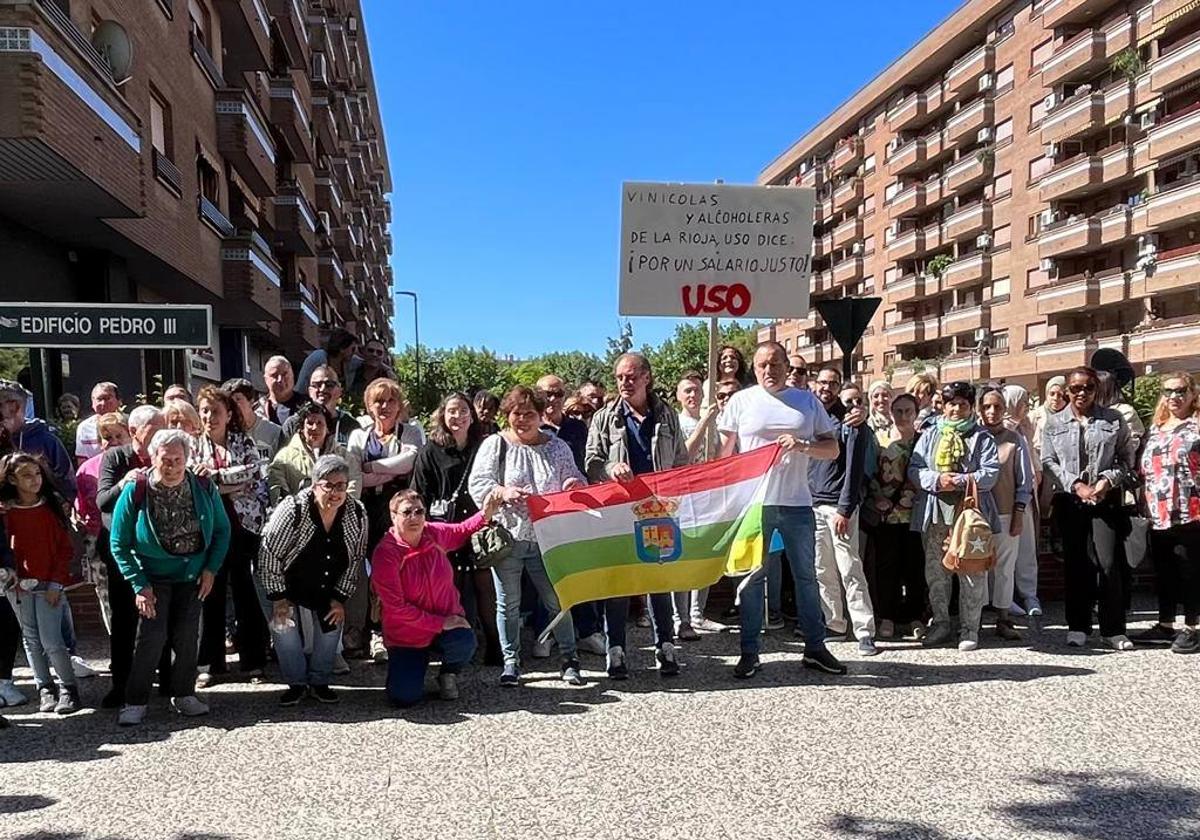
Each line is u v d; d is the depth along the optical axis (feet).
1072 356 126.31
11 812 12.04
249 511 18.35
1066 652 19.85
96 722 15.94
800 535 18.38
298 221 91.56
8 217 38.11
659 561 18.13
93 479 17.71
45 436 19.53
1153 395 49.80
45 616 16.37
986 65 149.38
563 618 18.07
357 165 166.71
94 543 17.72
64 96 30.25
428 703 16.87
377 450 19.75
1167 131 109.60
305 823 11.63
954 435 20.11
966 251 159.53
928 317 168.14
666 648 18.52
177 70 51.47
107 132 34.42
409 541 16.66
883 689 17.22
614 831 11.32
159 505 15.69
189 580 16.12
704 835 11.21
